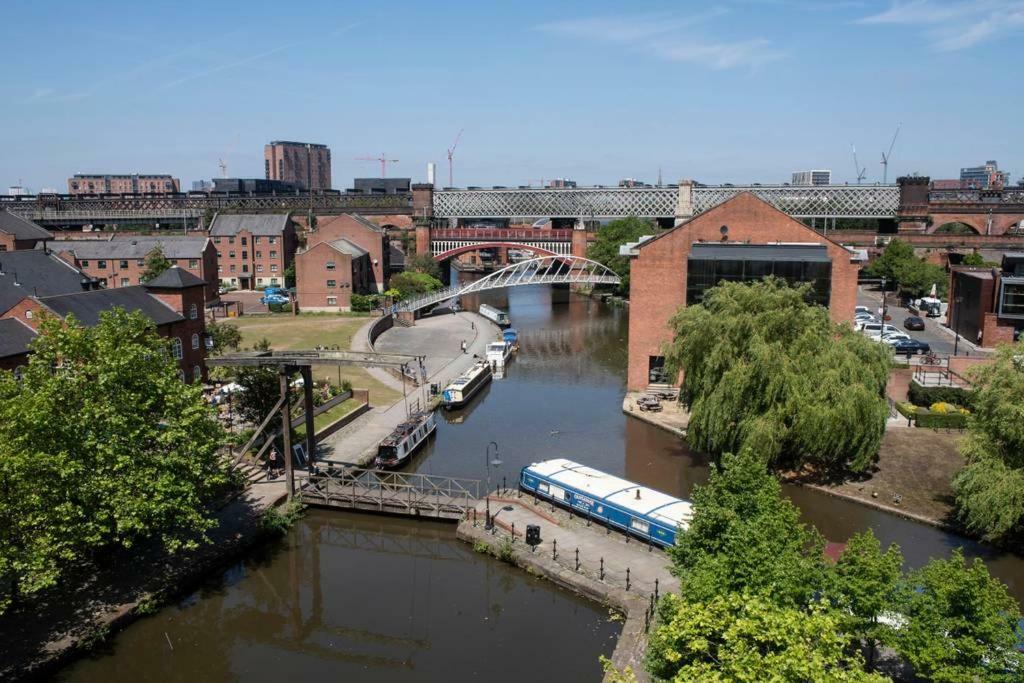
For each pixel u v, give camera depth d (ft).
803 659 56.29
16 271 209.36
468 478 157.28
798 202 439.22
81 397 103.65
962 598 72.69
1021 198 479.41
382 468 159.53
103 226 554.46
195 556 116.26
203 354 207.21
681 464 165.48
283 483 144.66
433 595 114.83
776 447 139.85
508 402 220.43
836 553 117.80
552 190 487.61
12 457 88.69
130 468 101.30
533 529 120.67
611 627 103.86
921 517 134.31
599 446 178.40
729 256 202.59
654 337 213.87
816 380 143.23
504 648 100.37
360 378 230.07
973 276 252.21
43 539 90.07
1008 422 118.52
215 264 375.04
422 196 499.92
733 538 79.10
